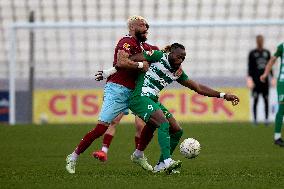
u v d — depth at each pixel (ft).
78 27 246.47
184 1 306.14
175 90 236.63
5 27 297.74
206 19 305.32
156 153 141.18
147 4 305.53
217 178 100.12
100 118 107.55
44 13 303.89
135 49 105.19
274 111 238.89
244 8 305.94
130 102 104.83
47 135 181.78
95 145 158.71
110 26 246.68
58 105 242.37
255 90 219.00
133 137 176.55
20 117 253.03
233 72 284.20
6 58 289.74
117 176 103.35
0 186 92.07
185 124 214.90
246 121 238.48
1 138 174.91
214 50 288.51
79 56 287.28
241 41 288.51
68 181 96.94
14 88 242.17
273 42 288.92
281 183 94.79
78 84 242.17
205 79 249.14
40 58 287.07
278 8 306.14
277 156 135.64
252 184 93.30
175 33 290.76
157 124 102.42
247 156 135.85
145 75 104.37
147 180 97.45
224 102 238.27
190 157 106.11
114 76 107.86
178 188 89.10
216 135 180.34
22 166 119.96
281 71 157.89
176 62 103.50
